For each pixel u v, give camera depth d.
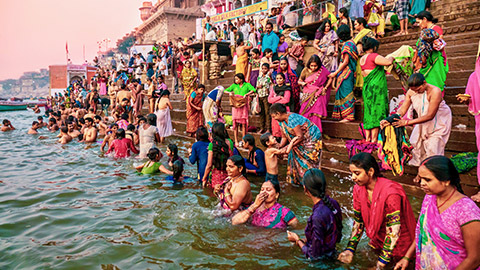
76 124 12.95
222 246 3.26
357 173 2.70
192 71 11.20
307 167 5.00
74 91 26.02
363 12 9.52
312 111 5.79
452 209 2.06
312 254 2.90
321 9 11.12
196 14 37.25
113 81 17.70
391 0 11.40
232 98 7.32
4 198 4.95
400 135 4.13
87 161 7.47
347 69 5.99
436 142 4.23
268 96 7.27
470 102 3.86
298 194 4.74
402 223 2.69
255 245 3.25
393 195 2.61
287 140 5.20
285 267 2.84
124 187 5.41
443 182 2.06
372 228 2.78
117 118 12.77
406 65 4.99
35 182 5.84
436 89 3.88
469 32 7.27
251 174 5.85
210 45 14.27
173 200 4.70
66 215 4.23
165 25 36.53
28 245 3.41
